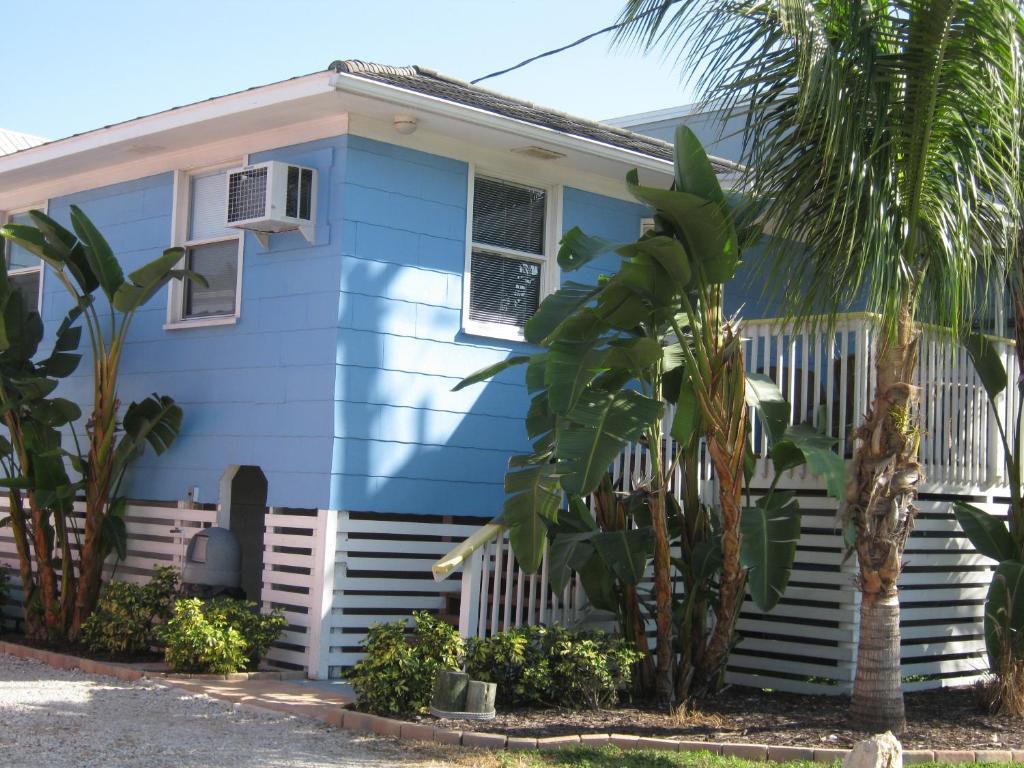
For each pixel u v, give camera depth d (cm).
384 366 1066
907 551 1072
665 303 838
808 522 1048
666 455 1059
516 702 879
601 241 881
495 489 1145
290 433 1062
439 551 1091
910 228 769
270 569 1063
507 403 1162
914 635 1071
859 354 980
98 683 952
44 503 1103
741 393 851
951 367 1080
